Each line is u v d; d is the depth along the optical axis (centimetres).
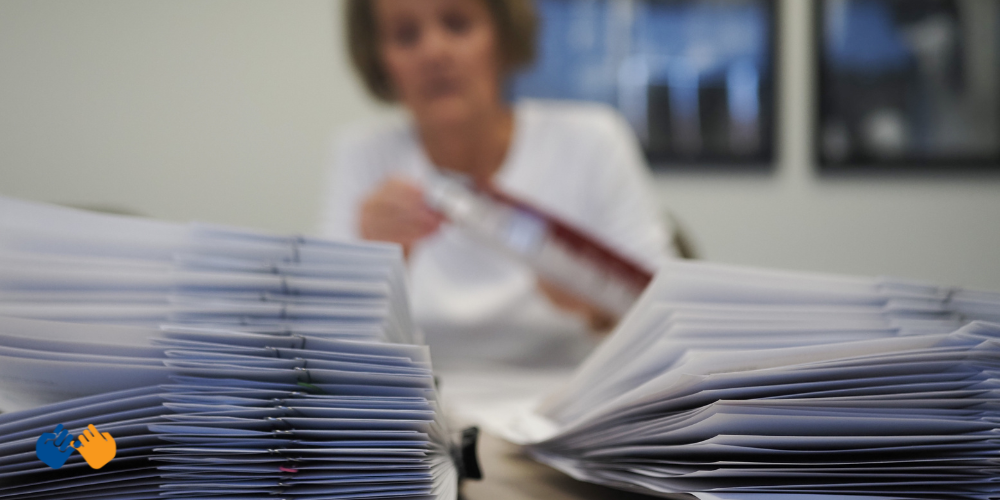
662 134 160
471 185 54
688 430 24
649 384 26
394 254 27
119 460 23
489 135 104
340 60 153
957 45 166
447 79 92
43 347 23
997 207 171
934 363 24
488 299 97
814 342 27
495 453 37
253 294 25
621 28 157
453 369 75
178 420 23
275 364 23
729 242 163
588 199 105
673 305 28
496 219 52
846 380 25
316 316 25
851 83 165
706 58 160
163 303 25
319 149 153
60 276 25
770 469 24
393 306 28
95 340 23
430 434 26
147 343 23
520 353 96
